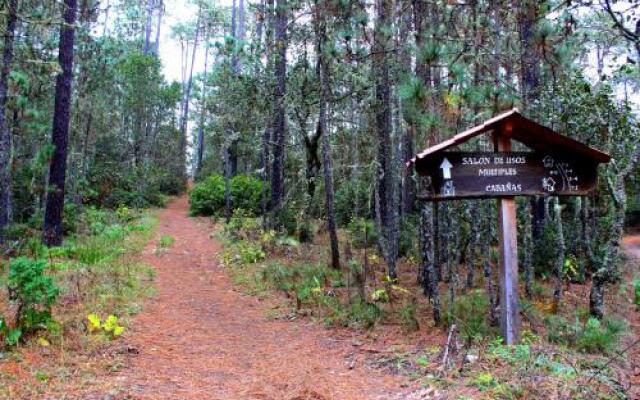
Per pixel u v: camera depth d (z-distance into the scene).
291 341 6.77
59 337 5.70
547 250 11.14
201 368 5.53
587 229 11.07
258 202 23.73
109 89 22.44
